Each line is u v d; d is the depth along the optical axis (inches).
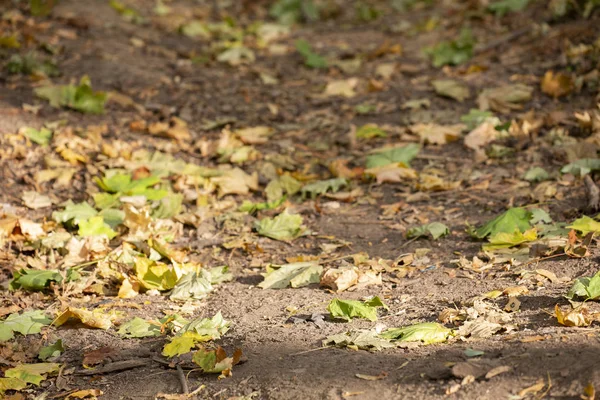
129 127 298.5
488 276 188.4
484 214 228.8
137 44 385.1
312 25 463.2
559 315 154.6
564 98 301.6
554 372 134.5
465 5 440.8
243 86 350.3
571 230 194.5
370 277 195.0
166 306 191.3
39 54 347.3
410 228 224.2
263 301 189.8
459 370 138.4
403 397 137.2
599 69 306.8
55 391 158.7
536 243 197.3
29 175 262.1
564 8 365.1
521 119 284.5
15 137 273.7
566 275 181.0
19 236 225.9
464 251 207.0
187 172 265.6
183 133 293.6
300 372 150.4
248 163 279.0
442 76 342.6
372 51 395.9
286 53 402.3
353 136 290.2
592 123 268.7
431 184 249.6
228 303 191.0
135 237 222.2
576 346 141.7
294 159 282.2
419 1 483.5
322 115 318.3
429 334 157.2
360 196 253.8
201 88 344.8
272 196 257.0
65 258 212.7
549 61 332.8
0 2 388.8
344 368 149.6
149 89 335.6
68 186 258.5
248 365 157.4
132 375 161.0
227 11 484.1
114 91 327.0
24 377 160.1
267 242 227.9
